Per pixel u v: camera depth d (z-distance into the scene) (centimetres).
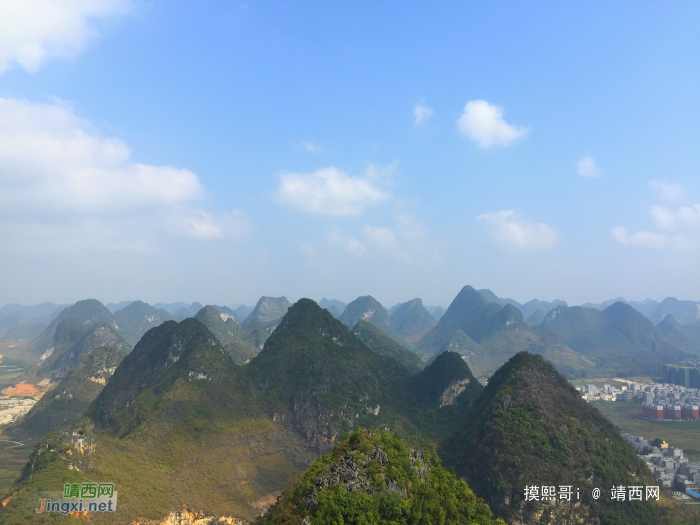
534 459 12431
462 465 13700
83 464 12162
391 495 6944
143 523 11550
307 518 6444
